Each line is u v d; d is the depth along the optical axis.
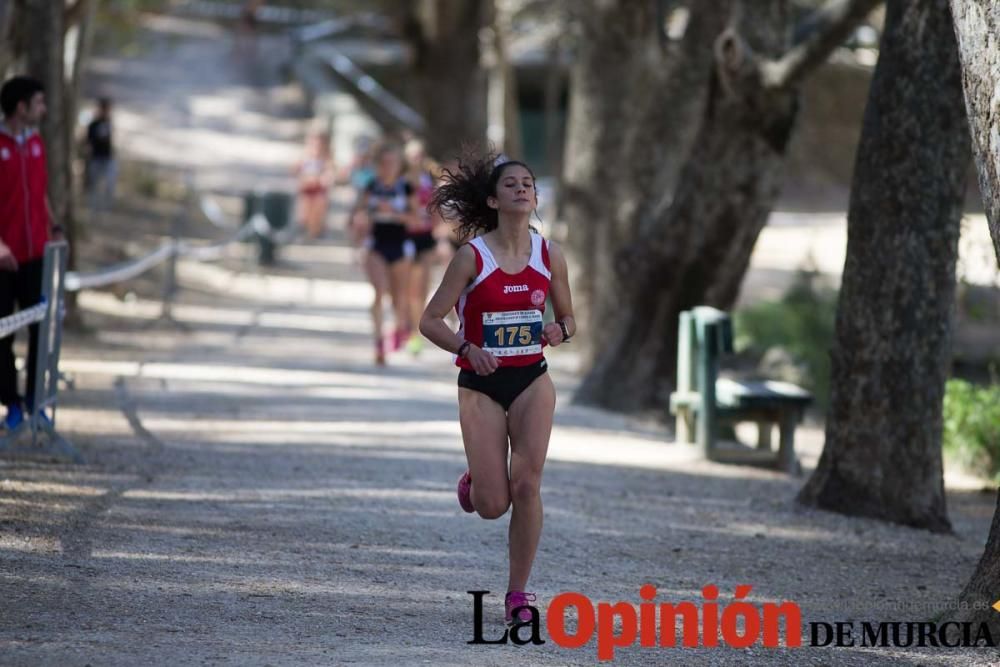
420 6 114.75
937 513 31.48
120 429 36.56
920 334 31.11
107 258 80.94
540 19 122.56
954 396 44.69
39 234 32.16
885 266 31.02
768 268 102.56
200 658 17.50
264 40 178.62
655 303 47.28
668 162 58.34
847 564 26.94
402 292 57.12
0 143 31.52
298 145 142.62
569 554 25.94
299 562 23.59
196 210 109.62
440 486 31.72
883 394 31.45
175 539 24.53
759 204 45.34
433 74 115.31
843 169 136.62
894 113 30.33
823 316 67.06
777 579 25.25
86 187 99.19
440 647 18.95
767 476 38.28
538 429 20.31
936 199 30.52
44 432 31.53
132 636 18.45
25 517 24.88
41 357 30.67
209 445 35.16
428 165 61.81
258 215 94.19
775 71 41.97
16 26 47.75
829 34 39.72
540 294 20.33
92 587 20.92
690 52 57.88
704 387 39.81
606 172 61.81
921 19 29.75
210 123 146.38
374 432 39.44
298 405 43.97
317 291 85.81
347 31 171.12
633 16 61.12
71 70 64.12
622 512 30.64
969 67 19.33
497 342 20.23
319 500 29.02
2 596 19.97
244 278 87.88
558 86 154.50
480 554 25.38
